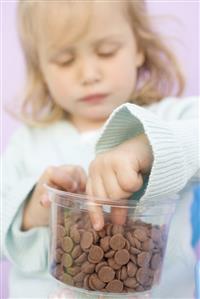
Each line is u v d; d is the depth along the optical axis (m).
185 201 0.93
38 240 0.88
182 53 1.30
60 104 1.07
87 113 1.03
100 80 0.99
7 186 1.05
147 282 0.57
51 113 1.19
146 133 0.53
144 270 0.55
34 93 1.22
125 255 0.53
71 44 0.98
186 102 1.08
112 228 0.53
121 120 0.59
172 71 1.24
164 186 0.54
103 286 0.54
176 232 0.92
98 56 1.00
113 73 0.99
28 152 1.13
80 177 0.71
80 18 0.98
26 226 0.87
